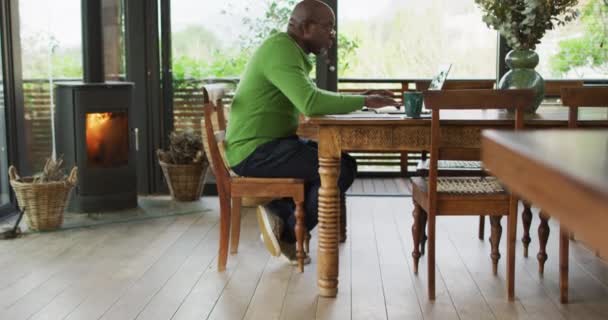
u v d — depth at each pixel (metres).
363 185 6.79
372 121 3.17
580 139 0.97
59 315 3.04
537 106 3.66
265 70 3.48
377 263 3.85
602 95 3.08
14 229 4.43
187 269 3.74
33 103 5.21
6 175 4.98
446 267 3.77
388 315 3.05
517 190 0.89
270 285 3.46
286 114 3.64
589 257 3.96
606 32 5.94
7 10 4.85
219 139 3.85
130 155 5.24
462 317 3.03
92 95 5.02
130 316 3.03
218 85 3.91
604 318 3.02
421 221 3.65
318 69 5.83
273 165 3.57
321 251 3.28
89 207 5.09
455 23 7.07
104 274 3.64
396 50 7.15
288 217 3.74
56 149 5.15
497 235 3.62
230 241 4.19
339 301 3.23
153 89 5.88
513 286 3.23
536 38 3.66
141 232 4.58
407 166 7.28
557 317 3.03
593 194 0.68
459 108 3.06
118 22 5.80
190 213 5.15
